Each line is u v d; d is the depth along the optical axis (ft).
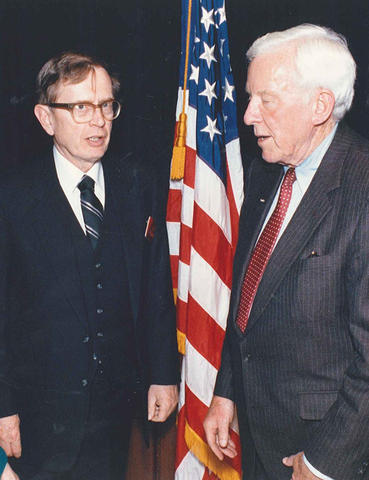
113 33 8.45
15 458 6.03
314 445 4.60
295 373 4.90
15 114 8.50
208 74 7.14
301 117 4.80
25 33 8.34
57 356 5.82
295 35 4.79
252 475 5.56
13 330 5.85
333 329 4.74
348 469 4.50
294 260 4.78
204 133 7.05
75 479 6.16
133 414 6.35
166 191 8.50
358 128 8.30
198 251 6.94
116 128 8.57
